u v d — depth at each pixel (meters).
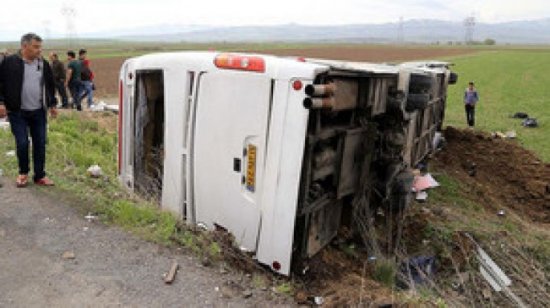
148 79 6.98
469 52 94.50
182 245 5.50
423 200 9.38
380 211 7.79
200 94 5.77
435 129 11.84
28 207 6.12
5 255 5.03
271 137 5.19
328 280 5.64
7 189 6.65
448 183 10.97
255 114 5.30
